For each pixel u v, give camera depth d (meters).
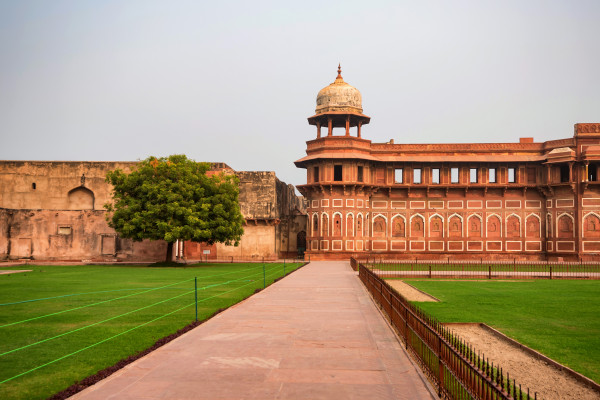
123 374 5.82
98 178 36.66
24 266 28.45
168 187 28.52
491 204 36.19
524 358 7.44
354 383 5.46
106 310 11.16
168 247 29.92
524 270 25.55
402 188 36.66
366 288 15.53
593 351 7.79
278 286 16.27
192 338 7.83
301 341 7.62
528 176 35.97
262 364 6.27
